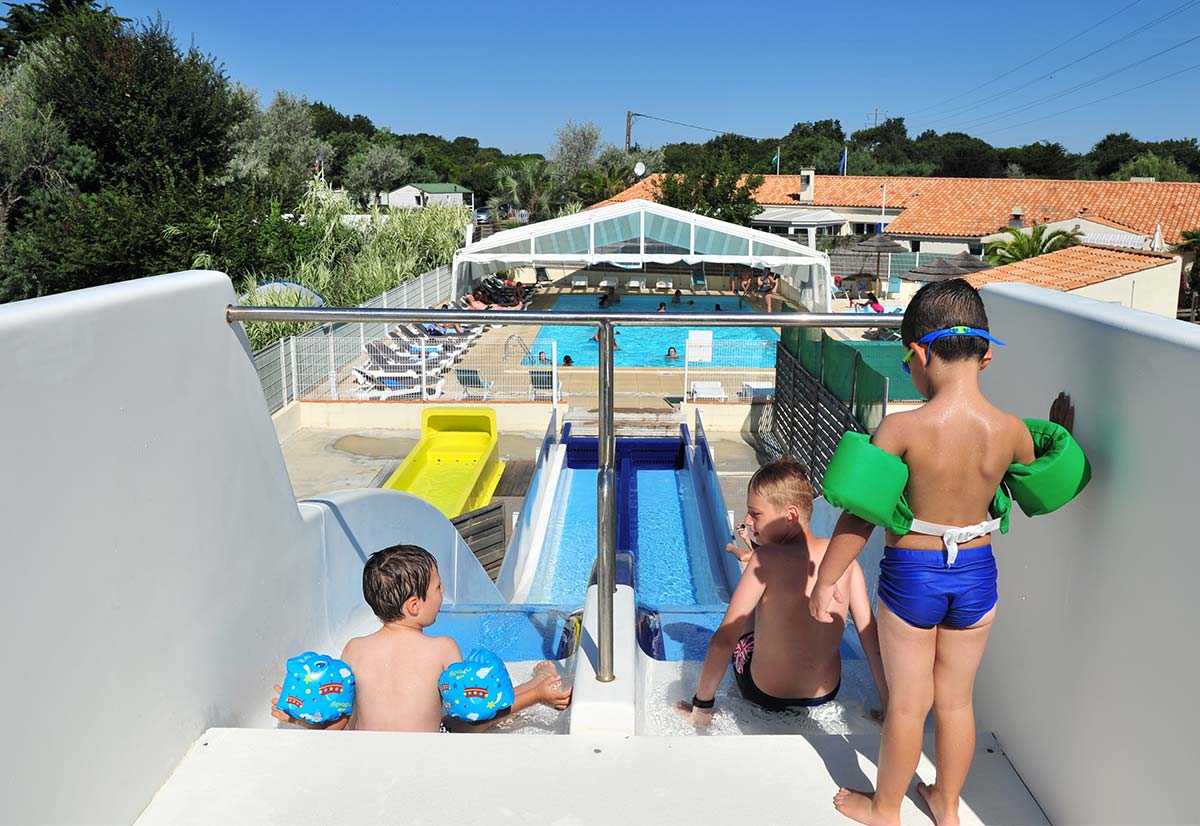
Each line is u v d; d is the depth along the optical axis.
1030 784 2.33
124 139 30.48
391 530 4.84
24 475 1.86
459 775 2.30
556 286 38.19
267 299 18.69
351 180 74.06
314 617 3.65
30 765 1.83
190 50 32.38
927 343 1.91
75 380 2.04
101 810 2.06
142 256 25.59
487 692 2.77
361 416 18.36
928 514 1.93
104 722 2.09
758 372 20.94
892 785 2.07
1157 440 1.77
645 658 3.48
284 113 54.41
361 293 23.84
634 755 2.38
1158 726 1.75
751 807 2.18
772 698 3.15
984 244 34.66
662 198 40.94
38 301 2.05
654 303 33.66
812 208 48.81
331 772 2.33
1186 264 34.09
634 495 12.66
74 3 49.22
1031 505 2.00
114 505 2.18
